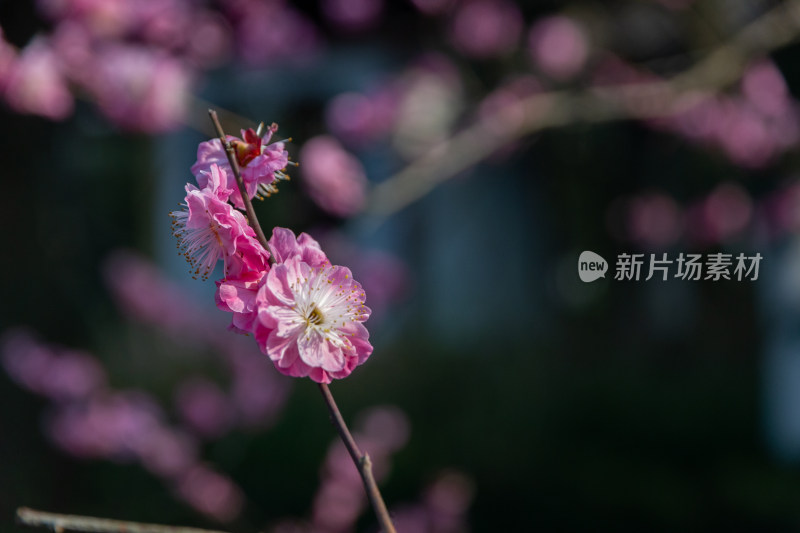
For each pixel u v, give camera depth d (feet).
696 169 26.53
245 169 4.43
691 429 23.30
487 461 21.27
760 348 25.05
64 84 11.38
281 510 19.07
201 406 19.33
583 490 20.02
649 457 22.08
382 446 17.19
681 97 16.74
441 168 15.19
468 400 25.32
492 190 31.27
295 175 14.70
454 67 21.63
